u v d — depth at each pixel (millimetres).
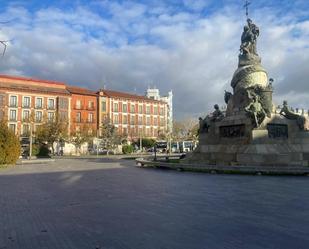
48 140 62219
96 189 13977
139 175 20359
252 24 26516
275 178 17750
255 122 21906
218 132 24703
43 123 64562
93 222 8102
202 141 25859
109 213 9133
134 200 11188
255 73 25078
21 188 14453
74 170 24953
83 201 11039
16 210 9594
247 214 8891
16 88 72562
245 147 22078
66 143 73500
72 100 82562
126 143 82625
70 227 7637
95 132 80938
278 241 6500
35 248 6148
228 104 25750
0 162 30703
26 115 73188
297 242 6430
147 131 96438
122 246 6234
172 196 11984
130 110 93562
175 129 94375
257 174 19516
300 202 10578
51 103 77562
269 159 20844
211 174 20359
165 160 30359
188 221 8148
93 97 86812
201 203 10547
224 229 7387
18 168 27594
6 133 31531
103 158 48812
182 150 75125
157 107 99562
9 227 7672
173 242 6465
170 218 8484
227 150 23312
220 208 9719
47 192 13148
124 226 7699
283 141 22344
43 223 8031
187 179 17672
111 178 18641
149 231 7258
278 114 23391
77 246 6250
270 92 23078
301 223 7887
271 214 8875
